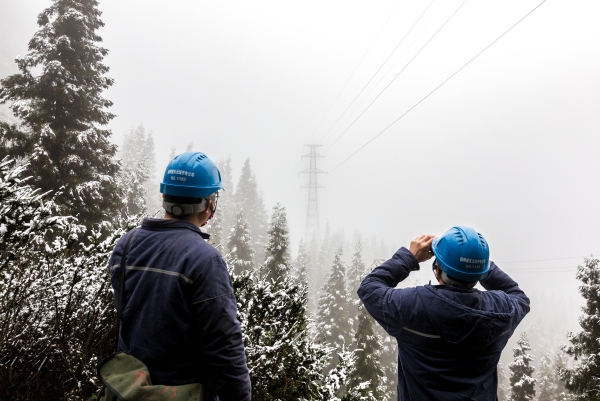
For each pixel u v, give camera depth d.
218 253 1.54
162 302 1.42
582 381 17.42
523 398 29.58
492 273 2.20
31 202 2.35
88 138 16.06
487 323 1.60
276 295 4.06
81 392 2.62
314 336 7.68
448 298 1.68
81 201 14.67
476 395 1.61
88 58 17.64
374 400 7.68
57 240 3.14
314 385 4.46
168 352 1.39
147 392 1.29
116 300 1.54
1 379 2.31
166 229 1.59
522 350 30.75
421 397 1.67
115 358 1.41
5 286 2.58
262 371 3.50
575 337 18.55
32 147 14.56
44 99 16.25
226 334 1.40
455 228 1.87
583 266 18.91
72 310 2.89
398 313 1.76
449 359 1.65
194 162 1.70
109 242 3.36
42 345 2.67
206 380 1.47
